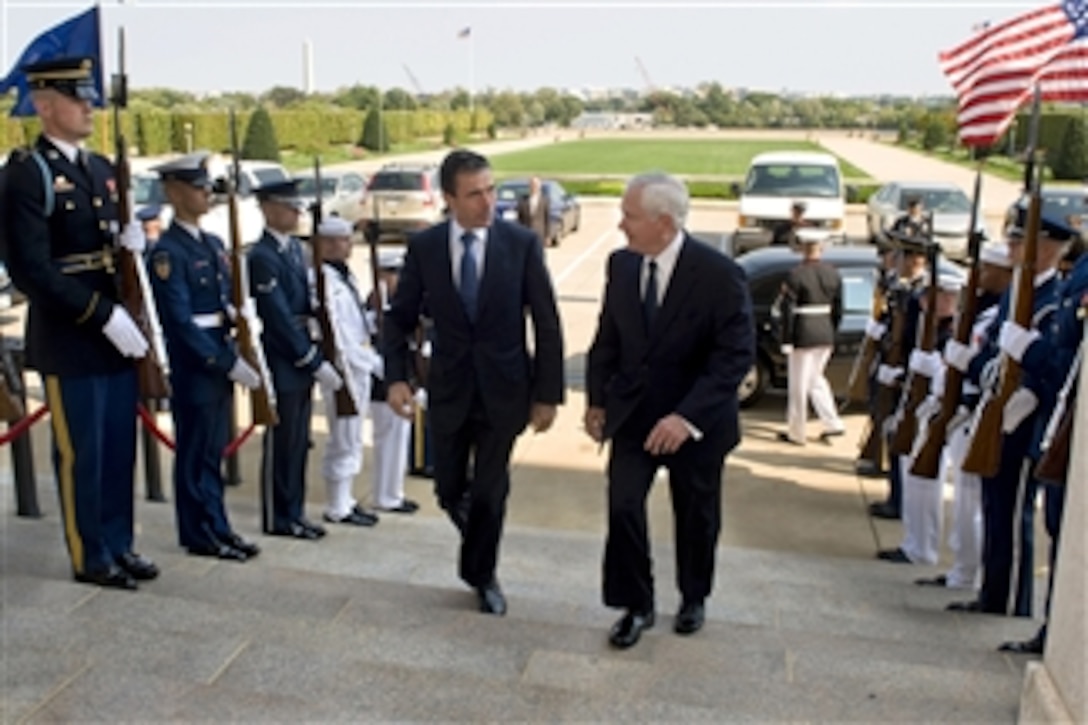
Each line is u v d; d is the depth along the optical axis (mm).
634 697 3031
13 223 3666
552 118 108438
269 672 3029
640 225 3484
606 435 3660
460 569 4102
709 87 118375
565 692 2936
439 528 5973
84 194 3836
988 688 3129
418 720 2785
